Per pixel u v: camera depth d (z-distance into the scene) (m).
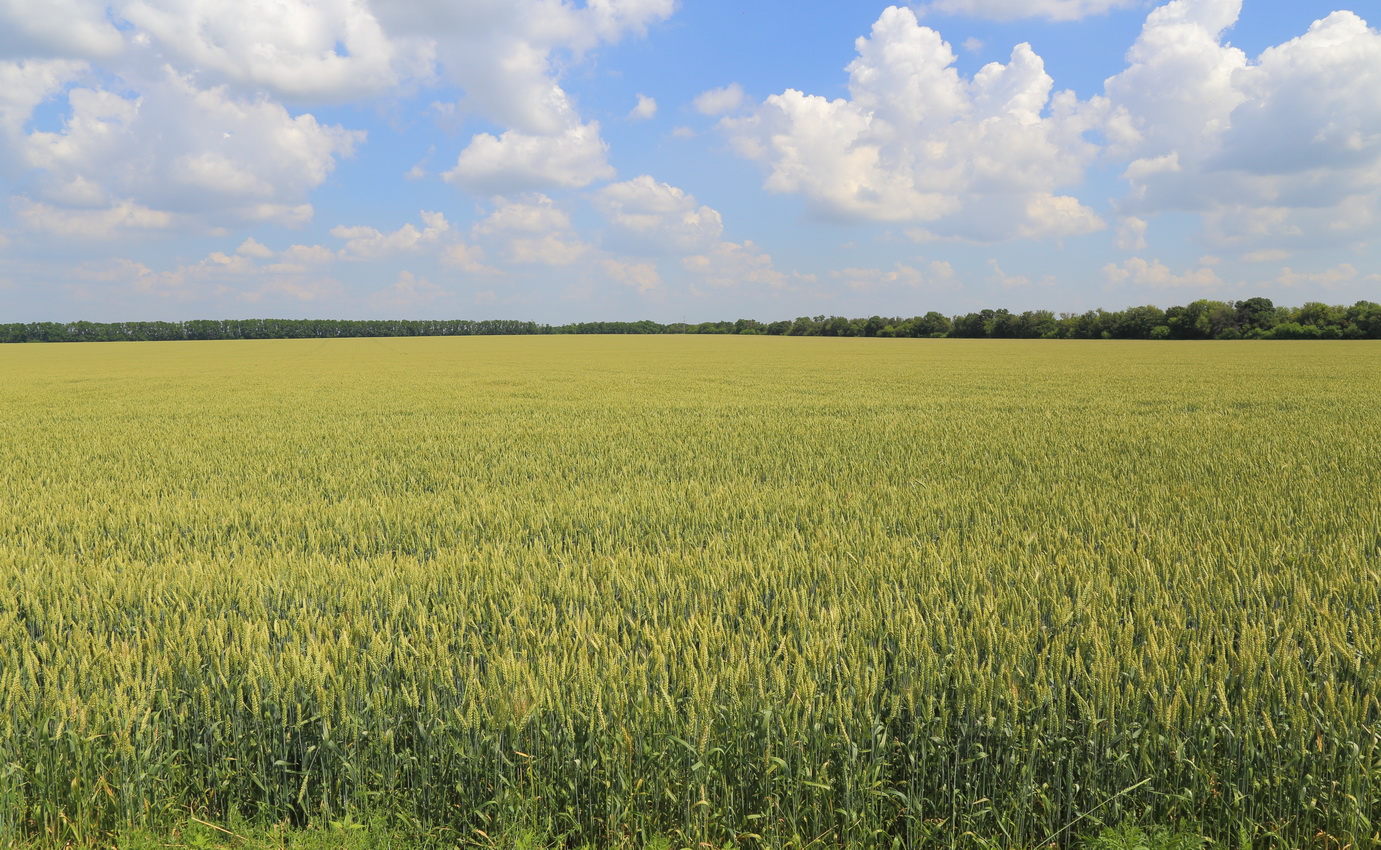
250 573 4.60
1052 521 6.05
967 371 33.31
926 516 6.29
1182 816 2.69
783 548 5.08
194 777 2.84
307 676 2.93
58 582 4.52
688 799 2.65
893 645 3.34
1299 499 6.72
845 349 65.62
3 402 21.00
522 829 2.62
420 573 4.46
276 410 18.16
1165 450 10.20
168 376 33.69
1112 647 3.26
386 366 42.22
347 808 2.75
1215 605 3.82
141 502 7.51
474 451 11.21
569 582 4.20
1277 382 24.45
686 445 11.57
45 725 2.74
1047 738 2.73
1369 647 3.13
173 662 3.21
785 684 2.83
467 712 2.77
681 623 3.49
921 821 2.66
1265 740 2.68
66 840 2.70
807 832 2.71
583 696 2.80
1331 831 2.58
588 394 22.61
